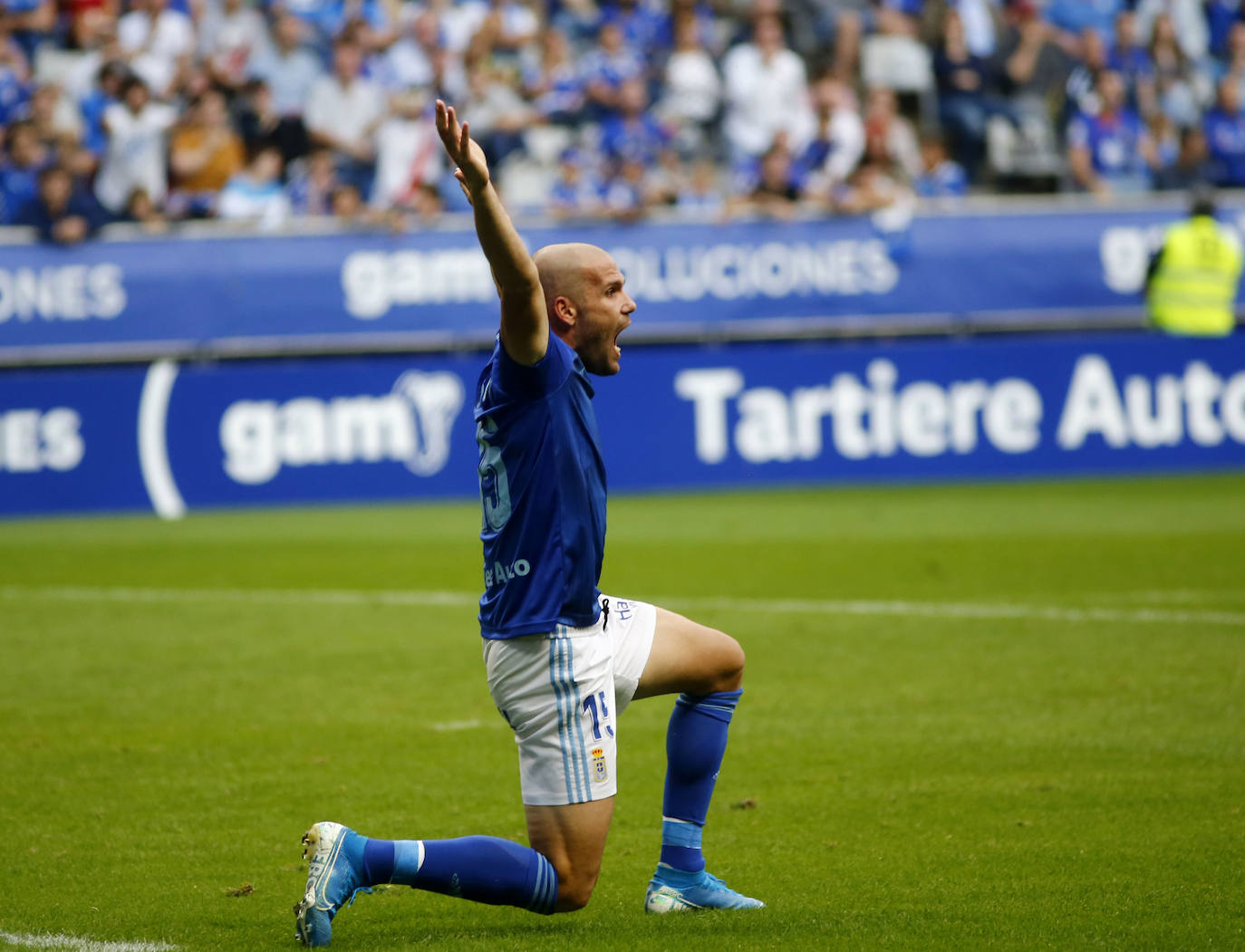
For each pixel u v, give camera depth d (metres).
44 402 34.25
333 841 7.86
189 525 32.00
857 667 16.50
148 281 36.41
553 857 8.09
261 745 13.51
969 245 39.06
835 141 41.69
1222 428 37.50
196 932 8.48
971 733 13.43
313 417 35.12
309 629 19.70
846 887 9.19
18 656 17.98
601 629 8.16
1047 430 37.00
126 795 11.84
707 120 43.53
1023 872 9.39
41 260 36.03
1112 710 14.17
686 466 36.22
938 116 44.69
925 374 36.75
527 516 7.94
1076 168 43.94
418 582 23.86
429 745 13.41
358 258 37.22
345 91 40.38
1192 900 8.73
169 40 41.66
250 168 39.62
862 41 44.69
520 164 41.50
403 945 8.12
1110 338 37.16
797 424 36.53
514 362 7.81
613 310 8.20
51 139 37.94
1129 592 21.16
